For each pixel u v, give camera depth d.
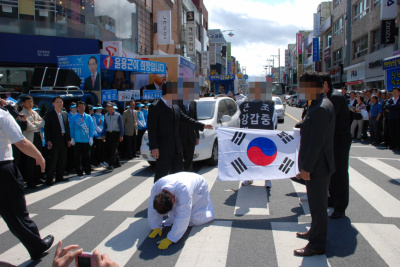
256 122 6.12
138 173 8.13
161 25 21.70
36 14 13.41
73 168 8.85
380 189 6.12
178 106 5.32
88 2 15.02
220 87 14.88
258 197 5.83
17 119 6.66
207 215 4.66
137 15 19.86
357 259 3.57
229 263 3.56
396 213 4.90
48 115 7.32
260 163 5.93
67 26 14.24
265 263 3.54
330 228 4.40
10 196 3.49
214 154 8.62
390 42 22.16
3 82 12.90
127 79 14.34
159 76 14.71
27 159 6.92
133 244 4.07
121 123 8.78
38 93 9.51
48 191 6.71
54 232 4.51
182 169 5.33
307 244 3.77
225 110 9.55
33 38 13.19
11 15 12.92
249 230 4.40
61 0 13.93
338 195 4.71
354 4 30.98
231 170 5.93
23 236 3.59
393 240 4.02
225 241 4.09
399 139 10.52
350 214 4.89
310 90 3.54
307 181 3.66
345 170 4.64
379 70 24.47
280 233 4.29
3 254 3.95
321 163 3.54
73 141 7.82
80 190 6.69
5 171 3.45
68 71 9.64
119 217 5.02
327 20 42.41
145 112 11.84
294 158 5.86
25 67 13.31
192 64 19.06
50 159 7.23
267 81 6.12
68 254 1.62
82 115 8.05
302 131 3.66
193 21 30.17
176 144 5.16
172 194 3.94
